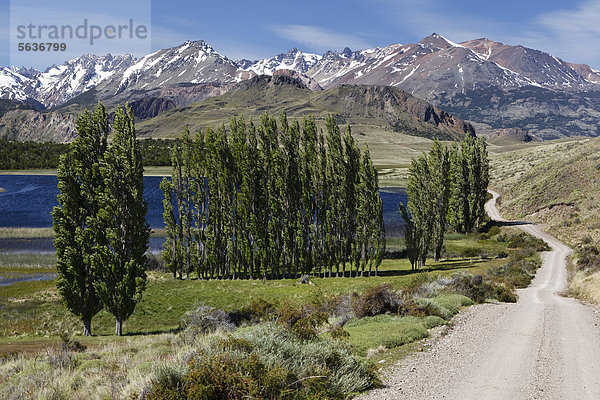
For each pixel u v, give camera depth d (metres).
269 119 60.47
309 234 60.72
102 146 33.50
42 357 18.95
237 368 9.66
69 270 31.36
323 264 62.78
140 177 33.06
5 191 147.25
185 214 60.53
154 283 53.09
